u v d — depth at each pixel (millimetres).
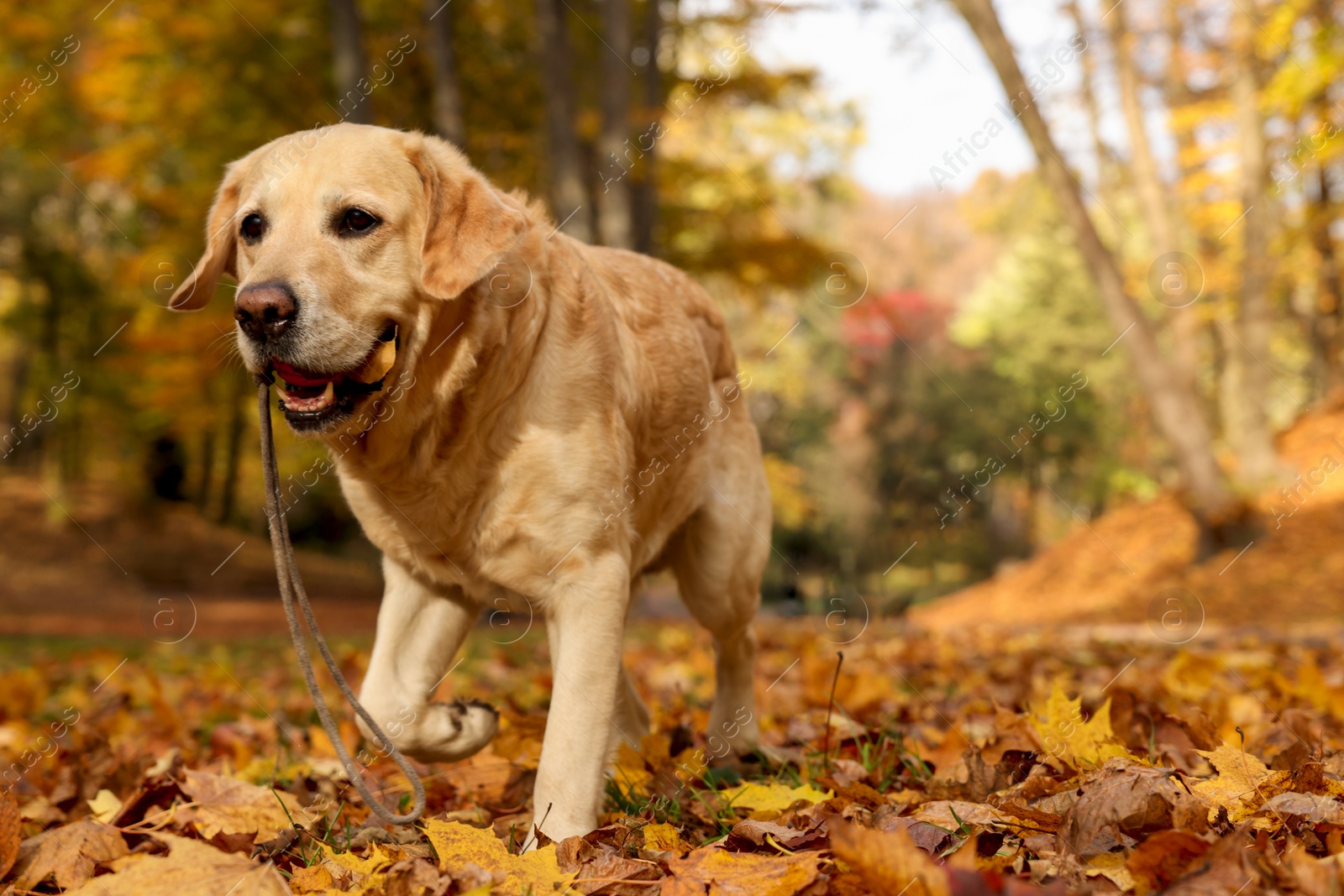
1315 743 3154
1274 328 24141
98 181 15633
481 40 14742
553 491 2701
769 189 15664
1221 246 20094
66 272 22828
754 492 3672
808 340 27188
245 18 13344
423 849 2434
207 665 7742
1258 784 2270
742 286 13562
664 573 3770
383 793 3199
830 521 26453
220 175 14289
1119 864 1901
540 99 14695
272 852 2348
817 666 5035
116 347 23484
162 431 24766
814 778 2865
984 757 3092
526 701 5266
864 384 27516
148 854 2414
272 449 2613
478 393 2672
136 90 13969
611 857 2143
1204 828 1987
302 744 4242
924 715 4305
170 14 13352
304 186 2688
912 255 29703
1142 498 28500
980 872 1592
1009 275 30469
